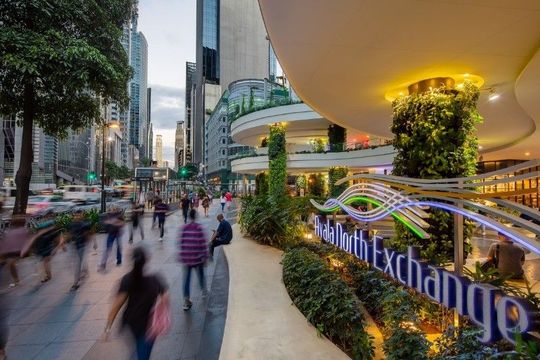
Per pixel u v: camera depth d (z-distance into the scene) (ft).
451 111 20.86
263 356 13.75
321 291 17.29
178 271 30.09
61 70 40.88
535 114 29.66
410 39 16.79
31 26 42.73
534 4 13.28
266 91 121.80
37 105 49.55
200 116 547.08
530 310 9.57
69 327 17.71
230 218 80.94
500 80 23.26
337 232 25.67
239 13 520.83
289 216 39.42
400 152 22.70
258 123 101.30
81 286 24.84
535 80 20.08
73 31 46.65
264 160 109.29
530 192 10.85
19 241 24.94
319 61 19.94
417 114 21.65
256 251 36.99
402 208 17.98
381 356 13.67
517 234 10.89
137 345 11.80
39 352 15.11
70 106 50.83
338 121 37.70
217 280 27.27
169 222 71.41
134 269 12.35
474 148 21.43
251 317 17.98
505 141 51.72
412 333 12.09
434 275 13.64
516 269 19.92
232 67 518.78
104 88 49.39
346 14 14.40
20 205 45.55
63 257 34.35
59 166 258.16
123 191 175.22
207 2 526.16
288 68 21.34
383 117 35.47
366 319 15.47
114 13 52.21
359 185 23.48
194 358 14.75
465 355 10.30
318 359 13.50
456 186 14.34
